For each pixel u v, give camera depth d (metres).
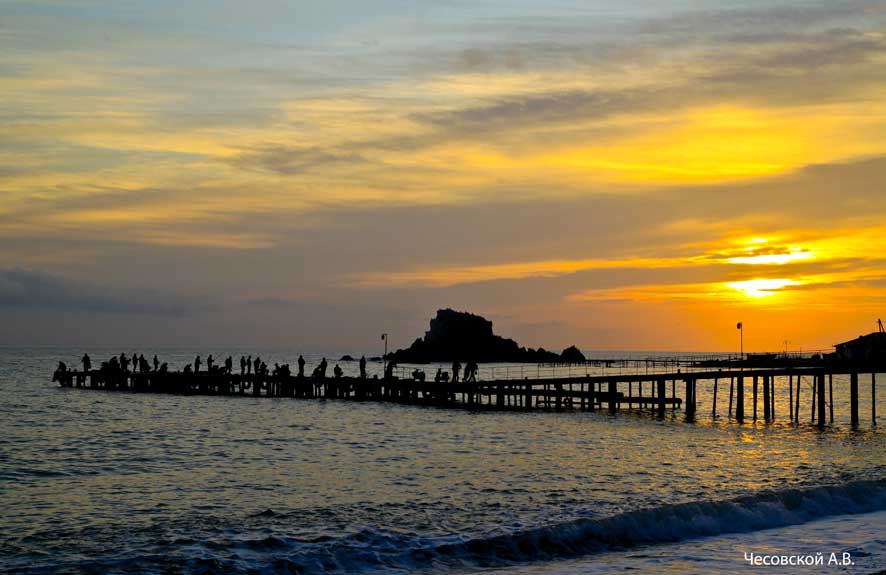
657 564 22.92
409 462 40.00
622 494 31.69
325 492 32.22
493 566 22.86
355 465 39.06
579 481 34.56
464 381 75.62
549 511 28.61
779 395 105.62
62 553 23.31
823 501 30.33
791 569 22.36
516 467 38.38
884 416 72.19
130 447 45.72
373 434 52.62
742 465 39.47
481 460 40.66
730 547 24.78
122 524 26.73
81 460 40.69
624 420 62.38
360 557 23.12
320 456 42.19
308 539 24.80
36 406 73.75
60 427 56.47
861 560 23.23
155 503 30.16
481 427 57.00
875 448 47.34
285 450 44.62
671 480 34.91
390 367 80.31
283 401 78.81
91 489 32.88
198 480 34.97
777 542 25.36
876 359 69.81
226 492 32.25
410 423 59.75
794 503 29.59
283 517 27.72
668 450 44.81
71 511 28.75
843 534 26.39
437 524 26.66
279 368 86.94
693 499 30.70
